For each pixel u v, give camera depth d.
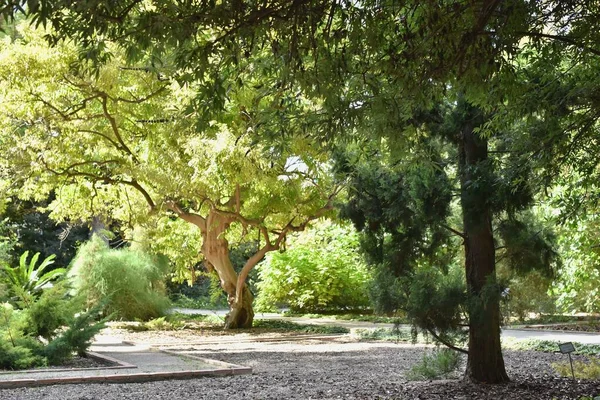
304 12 5.30
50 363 12.65
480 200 8.75
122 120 18.03
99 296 24.89
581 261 18.50
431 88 6.45
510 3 5.84
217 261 22.97
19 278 21.53
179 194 19.14
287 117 6.50
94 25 4.59
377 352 15.41
